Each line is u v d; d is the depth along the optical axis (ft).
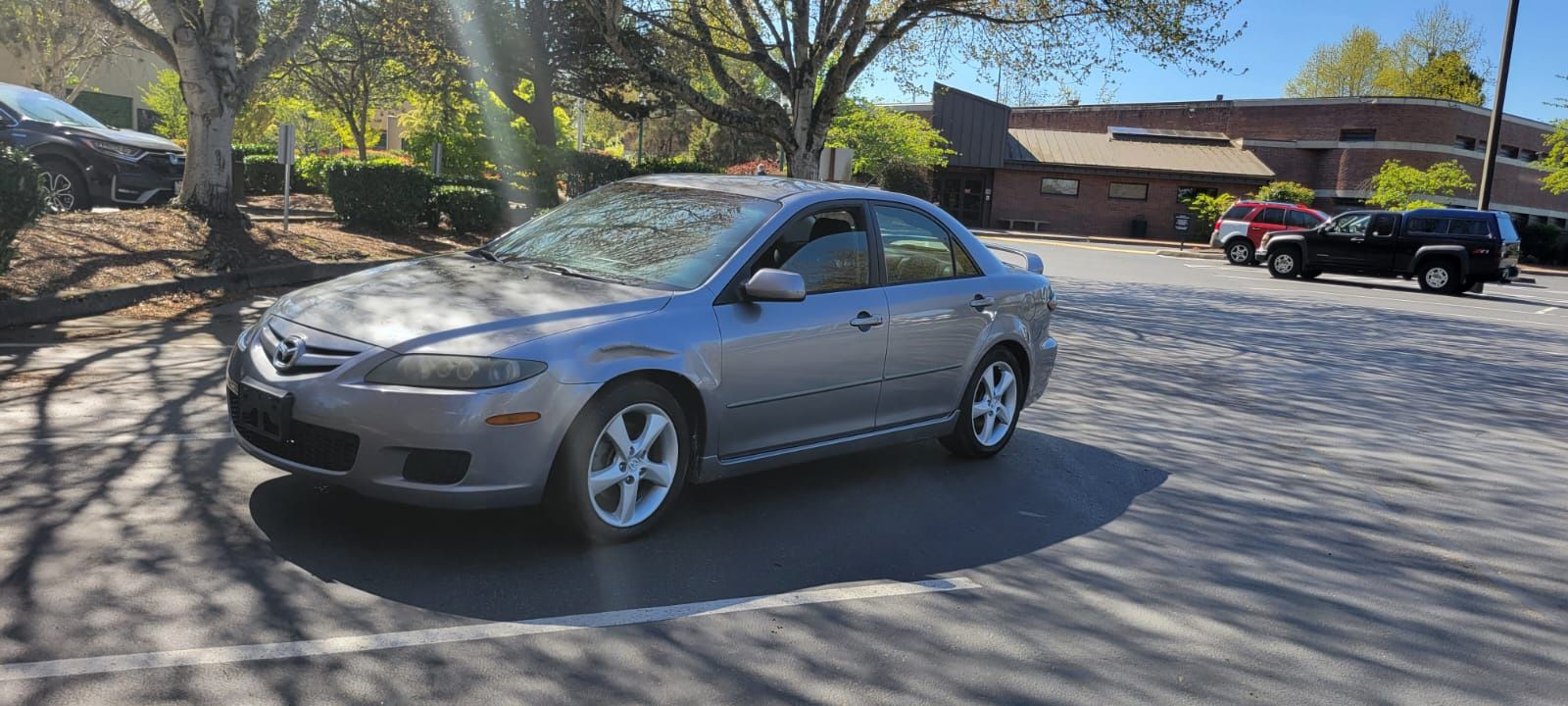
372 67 91.86
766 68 56.44
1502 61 95.66
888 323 17.95
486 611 12.39
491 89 96.48
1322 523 18.98
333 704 10.01
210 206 43.06
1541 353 46.83
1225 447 24.68
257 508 15.12
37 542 13.34
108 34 87.15
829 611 13.28
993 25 58.54
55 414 19.53
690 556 14.76
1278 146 151.64
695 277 15.85
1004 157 145.48
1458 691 12.36
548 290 15.07
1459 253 77.87
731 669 11.49
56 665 10.28
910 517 17.42
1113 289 66.18
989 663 12.15
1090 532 17.37
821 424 17.31
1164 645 13.04
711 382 15.26
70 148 45.03
